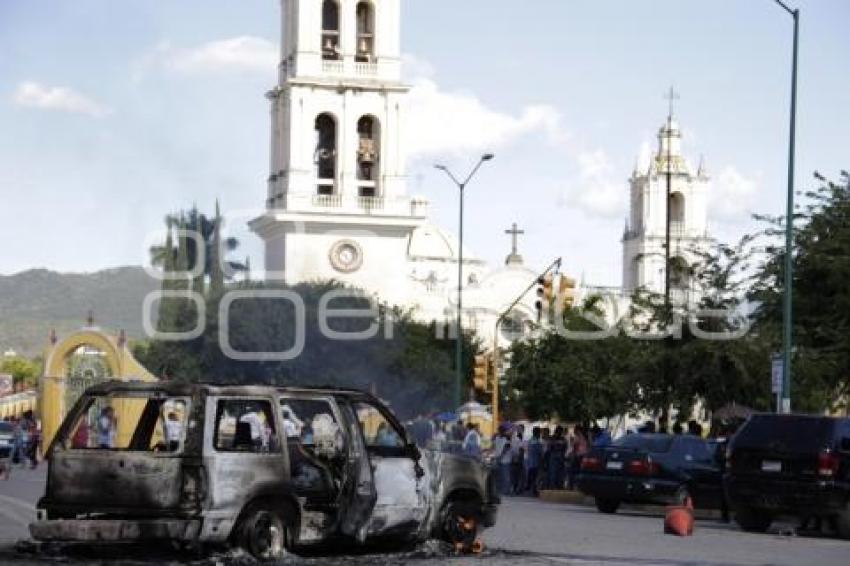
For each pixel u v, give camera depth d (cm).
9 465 4628
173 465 1889
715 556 2358
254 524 1933
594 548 2441
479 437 4962
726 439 3638
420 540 2156
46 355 7825
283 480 1953
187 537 1878
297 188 12812
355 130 12988
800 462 2988
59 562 1897
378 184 13025
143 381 1948
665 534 2858
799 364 4703
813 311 4875
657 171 18925
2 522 2609
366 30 13225
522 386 7225
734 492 3053
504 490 4766
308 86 12950
